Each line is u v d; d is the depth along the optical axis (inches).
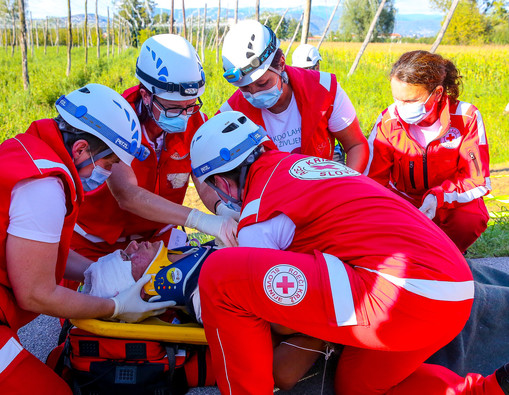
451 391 84.0
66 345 97.8
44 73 730.2
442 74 128.0
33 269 78.5
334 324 76.5
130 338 94.0
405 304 73.8
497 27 1633.9
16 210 76.1
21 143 79.4
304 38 516.1
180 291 100.3
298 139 129.3
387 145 145.2
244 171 90.7
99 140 84.4
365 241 78.4
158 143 117.9
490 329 116.6
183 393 99.4
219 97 482.3
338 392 95.3
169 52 106.0
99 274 99.6
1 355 79.1
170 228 132.6
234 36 115.6
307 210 81.8
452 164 141.4
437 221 145.9
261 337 82.9
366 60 789.9
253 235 84.1
